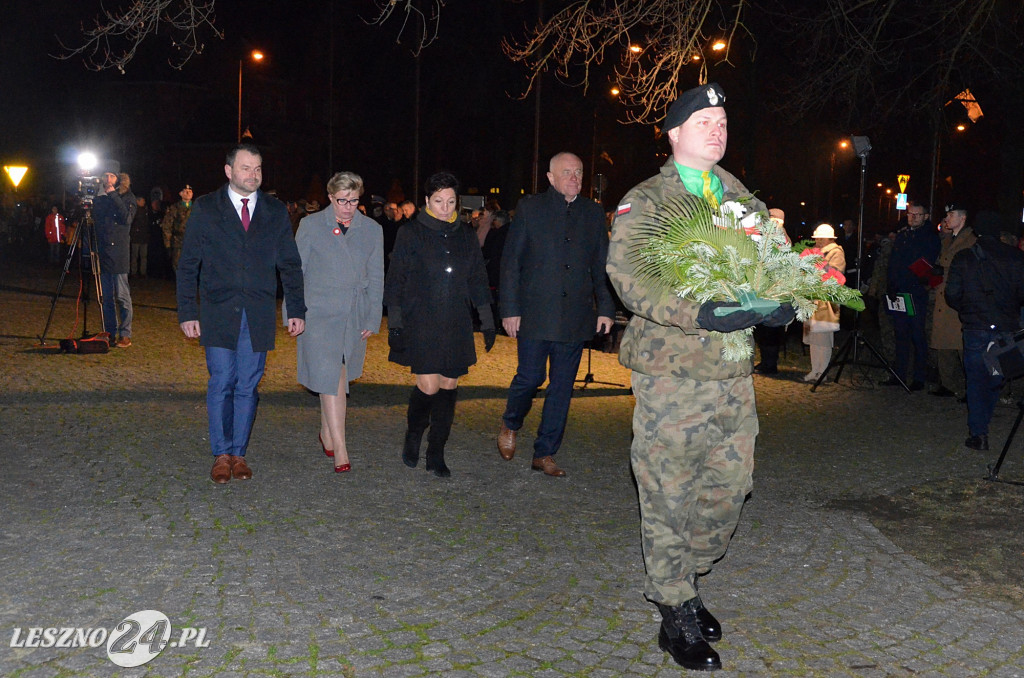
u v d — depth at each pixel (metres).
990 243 8.13
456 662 4.00
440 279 6.60
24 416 8.31
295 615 4.40
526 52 13.40
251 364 6.57
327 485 6.55
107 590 4.61
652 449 4.12
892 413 9.89
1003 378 7.56
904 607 4.73
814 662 4.11
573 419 9.24
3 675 3.76
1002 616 4.65
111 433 7.81
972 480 7.23
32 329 14.11
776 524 6.01
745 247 3.89
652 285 3.98
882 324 13.09
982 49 15.98
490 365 12.48
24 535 5.34
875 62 15.06
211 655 3.98
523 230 6.75
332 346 6.72
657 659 4.11
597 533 5.73
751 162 27.64
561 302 6.72
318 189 44.62
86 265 12.59
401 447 7.73
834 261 11.48
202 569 4.92
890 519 6.23
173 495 6.18
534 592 4.79
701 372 4.04
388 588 4.77
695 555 4.36
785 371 12.74
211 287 6.40
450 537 5.57
